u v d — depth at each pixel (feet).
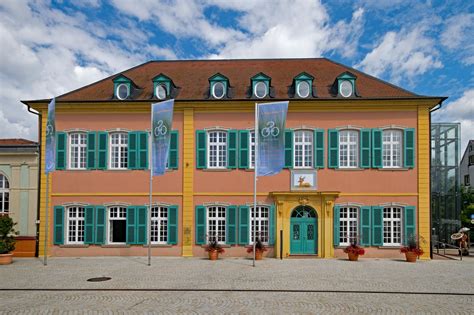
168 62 89.56
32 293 42.19
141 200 72.43
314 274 52.90
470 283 47.50
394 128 70.59
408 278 50.42
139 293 41.96
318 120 71.61
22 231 79.82
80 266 60.23
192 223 71.61
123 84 74.69
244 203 71.31
